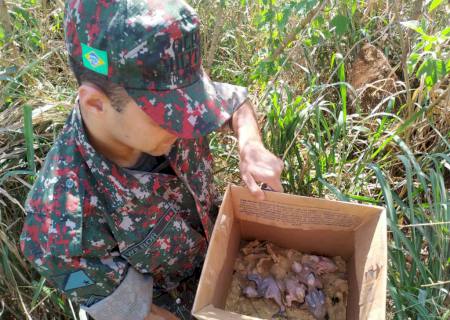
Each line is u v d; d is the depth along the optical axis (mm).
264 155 1204
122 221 1104
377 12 2039
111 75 826
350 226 1189
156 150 1008
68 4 859
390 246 1342
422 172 1461
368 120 1815
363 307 998
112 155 1071
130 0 805
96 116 925
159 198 1150
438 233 1327
